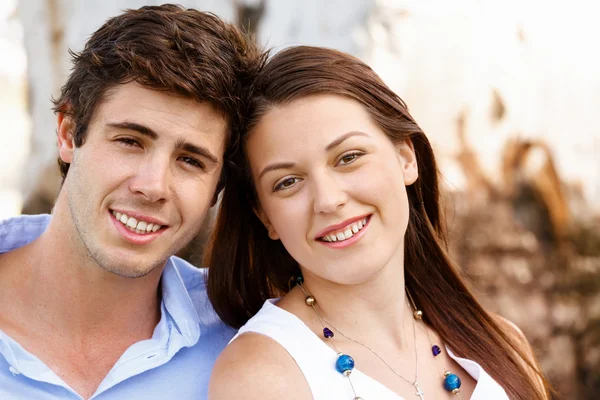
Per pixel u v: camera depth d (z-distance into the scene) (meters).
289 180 1.89
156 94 1.82
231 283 2.19
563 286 3.90
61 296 1.94
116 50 1.83
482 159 3.84
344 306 1.97
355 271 1.87
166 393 1.98
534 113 4.02
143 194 1.82
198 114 1.85
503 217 3.85
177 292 2.10
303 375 1.81
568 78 4.14
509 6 4.04
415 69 3.68
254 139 1.92
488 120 3.89
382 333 2.00
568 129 4.13
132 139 1.84
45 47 4.10
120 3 3.84
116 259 1.86
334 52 1.98
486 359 2.13
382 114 1.96
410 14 3.65
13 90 6.24
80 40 3.94
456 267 2.33
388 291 1.99
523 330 3.75
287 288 2.26
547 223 3.98
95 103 1.86
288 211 1.88
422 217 2.25
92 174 1.85
